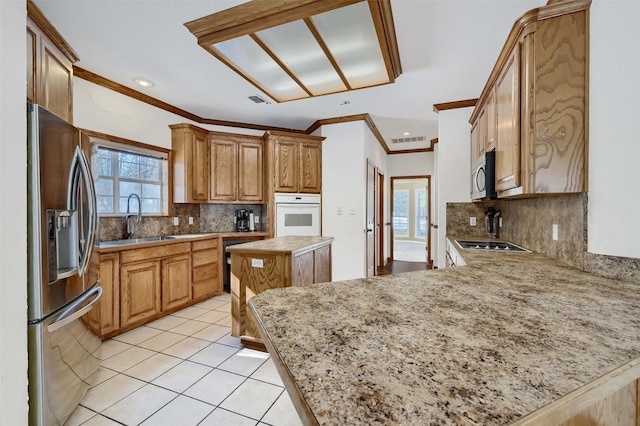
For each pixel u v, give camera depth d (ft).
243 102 11.73
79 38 7.35
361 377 1.65
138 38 7.35
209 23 6.59
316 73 8.63
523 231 8.11
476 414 1.35
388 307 2.87
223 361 7.20
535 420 1.33
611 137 4.20
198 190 12.64
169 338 8.46
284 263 7.51
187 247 10.93
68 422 5.12
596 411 2.58
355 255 13.48
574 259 5.07
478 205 11.35
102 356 7.41
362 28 6.45
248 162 14.05
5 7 3.38
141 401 5.71
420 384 1.57
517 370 1.71
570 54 4.65
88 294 5.78
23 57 3.68
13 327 3.51
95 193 6.22
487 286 3.69
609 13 4.17
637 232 3.93
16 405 3.56
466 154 11.45
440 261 11.75
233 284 8.01
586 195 4.62
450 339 2.13
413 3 6.05
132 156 10.89
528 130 4.89
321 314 2.68
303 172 13.65
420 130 15.88
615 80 4.12
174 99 11.42
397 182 37.47
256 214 15.28
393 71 8.53
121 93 10.25
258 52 7.41
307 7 5.85
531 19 4.78
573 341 2.10
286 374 1.73
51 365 4.62
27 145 4.36
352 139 13.51
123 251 8.62
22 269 3.67
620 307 2.86
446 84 9.93
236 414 5.36
